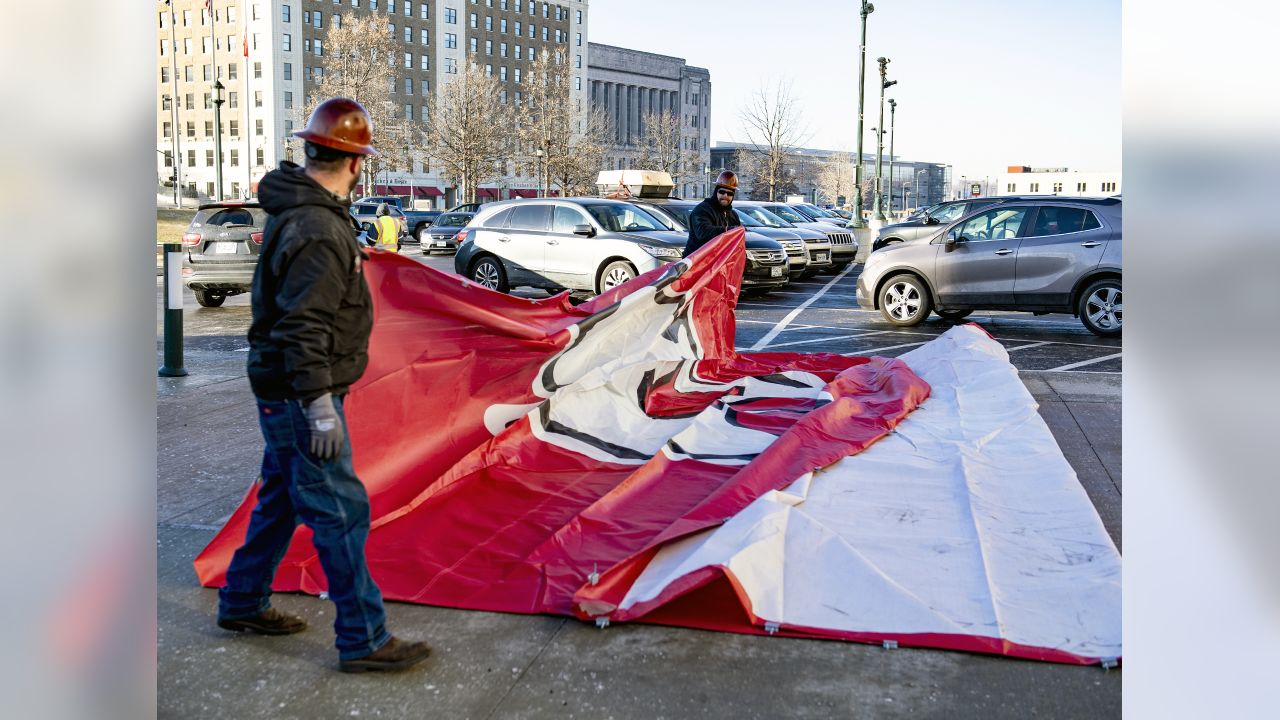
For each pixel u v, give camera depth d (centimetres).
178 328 911
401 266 512
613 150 11969
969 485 497
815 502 483
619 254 1525
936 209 2119
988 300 1255
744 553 382
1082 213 1209
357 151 328
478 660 348
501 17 10756
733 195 973
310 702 321
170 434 686
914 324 1316
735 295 865
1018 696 319
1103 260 1177
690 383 763
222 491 551
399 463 491
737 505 459
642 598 375
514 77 10975
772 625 362
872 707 314
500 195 10025
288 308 316
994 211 1266
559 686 330
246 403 791
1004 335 1223
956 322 1362
